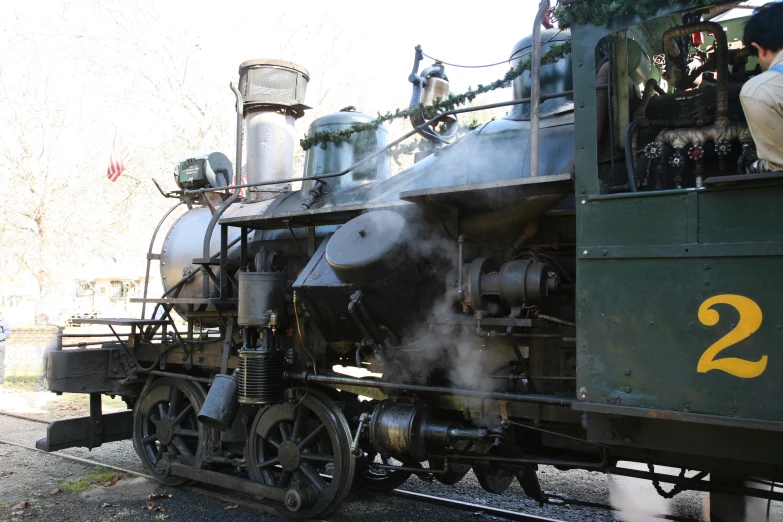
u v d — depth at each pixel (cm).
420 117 502
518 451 360
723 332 250
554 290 339
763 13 270
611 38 323
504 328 358
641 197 272
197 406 520
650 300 267
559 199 343
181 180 619
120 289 3197
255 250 527
